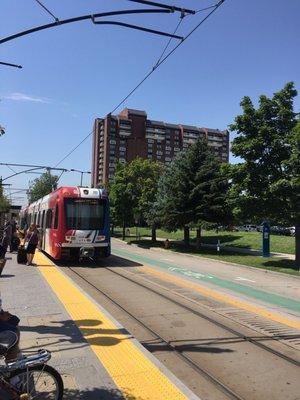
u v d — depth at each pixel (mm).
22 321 9281
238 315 11211
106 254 23781
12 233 27984
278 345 8523
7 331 5047
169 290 15227
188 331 9500
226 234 47469
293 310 12586
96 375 6156
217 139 89438
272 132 24141
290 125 24438
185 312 11445
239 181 24922
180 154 38219
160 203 38469
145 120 73000
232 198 25328
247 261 27000
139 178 52062
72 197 23328
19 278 16250
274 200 23750
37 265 21281
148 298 13516
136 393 5578
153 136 81500
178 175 36719
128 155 69500
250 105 24719
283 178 23797
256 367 7215
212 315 11172
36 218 34531
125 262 25547
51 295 12469
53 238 23766
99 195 23734
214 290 15664
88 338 7969
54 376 4879
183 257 31828
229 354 7891
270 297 14969
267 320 10734
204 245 41062
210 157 36688
